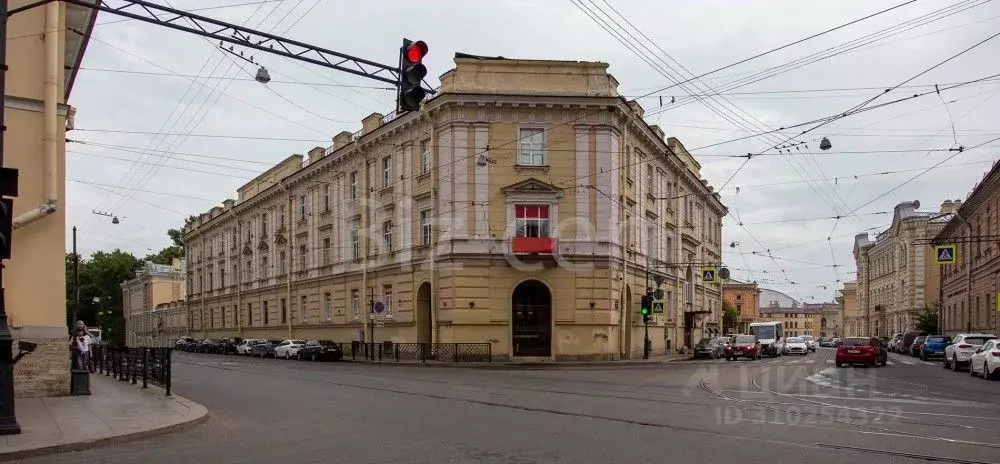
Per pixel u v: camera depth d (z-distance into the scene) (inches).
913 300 2733.8
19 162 665.6
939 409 578.9
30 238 668.1
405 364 1328.7
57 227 682.8
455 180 1364.4
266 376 1029.8
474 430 461.7
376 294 1608.0
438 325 1391.5
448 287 1364.4
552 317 1365.7
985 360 986.7
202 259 2871.6
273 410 593.9
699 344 1738.4
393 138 1562.5
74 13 737.6
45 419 511.5
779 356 2111.2
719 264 2395.4
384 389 773.9
